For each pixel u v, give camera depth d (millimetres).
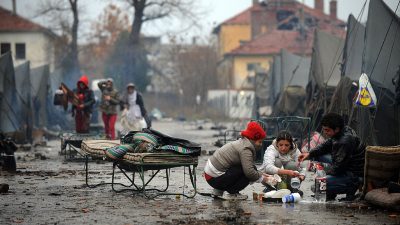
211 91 95875
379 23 21703
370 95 20109
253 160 13211
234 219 10938
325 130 13078
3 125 32656
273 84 41469
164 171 19578
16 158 24531
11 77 32969
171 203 12891
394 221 10734
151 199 13500
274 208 12148
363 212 11656
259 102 43938
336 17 99750
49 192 14656
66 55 77750
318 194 13047
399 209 11523
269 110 42281
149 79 81625
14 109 33219
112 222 10789
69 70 77312
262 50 97875
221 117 79812
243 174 13258
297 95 32406
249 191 14852
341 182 13016
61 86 26531
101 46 95438
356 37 25906
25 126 34531
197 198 13617
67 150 28062
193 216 11289
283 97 32625
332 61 30062
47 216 11398
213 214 11492
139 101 28234
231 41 114625
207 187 15594
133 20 76688
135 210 12023
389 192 11891
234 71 99938
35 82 40469
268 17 107062
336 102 23656
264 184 13797
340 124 12961
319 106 27094
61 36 79500
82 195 14156
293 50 90562
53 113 43531
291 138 13391
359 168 13047
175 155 13523
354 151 13031
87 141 16031
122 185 15492
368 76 20547
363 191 12734
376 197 11992
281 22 100688
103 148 14898
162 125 63250
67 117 43938
